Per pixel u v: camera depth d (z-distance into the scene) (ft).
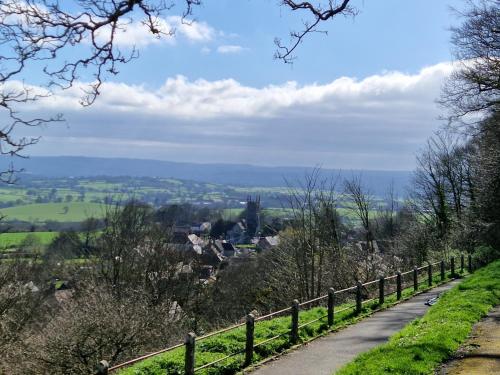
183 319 99.25
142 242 113.19
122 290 91.76
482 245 114.01
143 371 35.70
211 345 40.63
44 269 120.57
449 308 46.60
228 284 137.80
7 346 59.67
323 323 50.75
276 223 132.05
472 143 138.72
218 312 122.11
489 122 92.02
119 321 56.49
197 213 364.17
